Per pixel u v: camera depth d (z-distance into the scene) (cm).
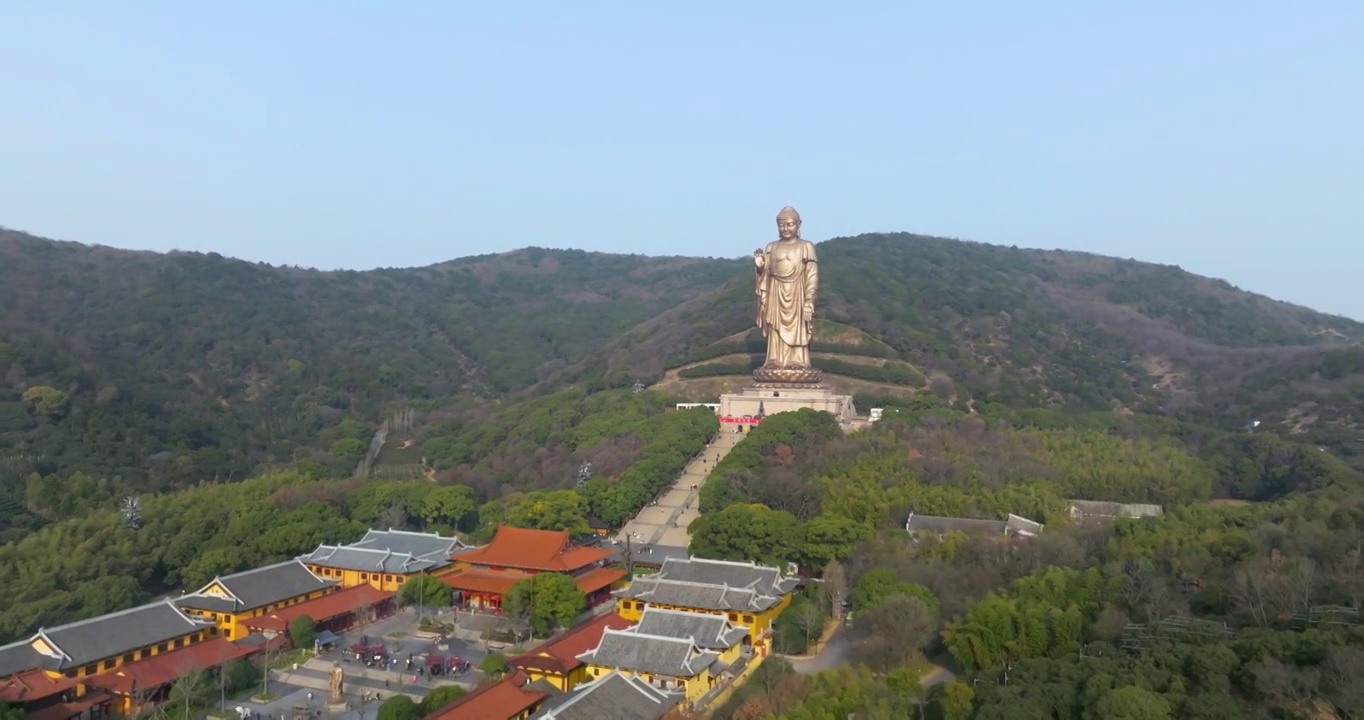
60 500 15362
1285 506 12544
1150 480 15812
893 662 9762
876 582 10869
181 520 14625
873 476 15388
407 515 16638
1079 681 8012
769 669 9325
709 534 13350
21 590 11775
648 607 10475
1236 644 8100
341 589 13162
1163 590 9600
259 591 12075
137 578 13225
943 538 12606
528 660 9500
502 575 13212
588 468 17675
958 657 9488
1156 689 7781
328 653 11200
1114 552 11212
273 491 16712
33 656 9481
